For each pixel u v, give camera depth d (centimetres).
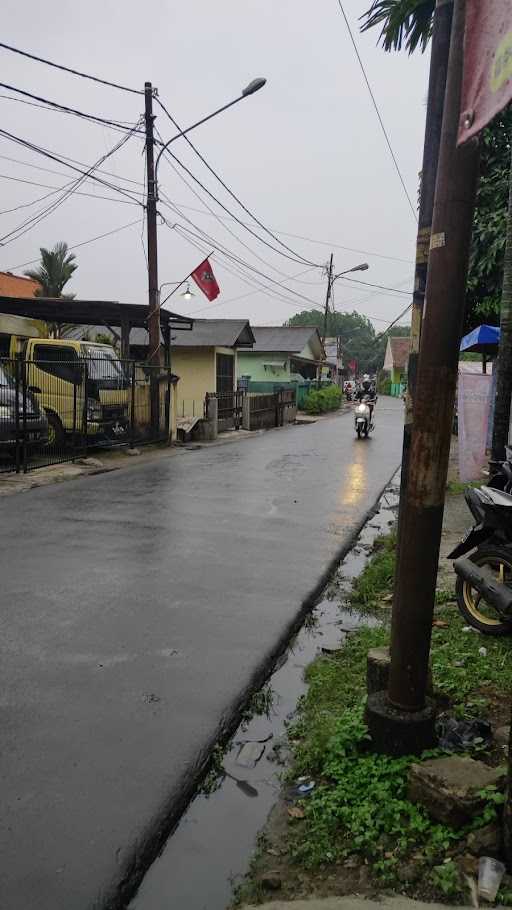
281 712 395
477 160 280
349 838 272
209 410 2080
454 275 283
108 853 264
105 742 343
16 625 495
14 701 381
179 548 729
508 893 237
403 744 312
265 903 242
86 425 1421
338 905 238
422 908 235
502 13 239
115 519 866
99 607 538
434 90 359
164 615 525
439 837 263
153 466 1410
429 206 364
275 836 281
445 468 300
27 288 3469
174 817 289
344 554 747
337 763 316
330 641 505
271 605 559
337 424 2983
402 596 311
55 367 1438
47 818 283
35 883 247
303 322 10231
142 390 1731
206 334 2864
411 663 313
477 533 507
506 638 488
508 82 233
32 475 1193
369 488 1178
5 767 318
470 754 321
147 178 1689
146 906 244
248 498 1045
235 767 336
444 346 288
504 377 770
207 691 402
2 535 768
